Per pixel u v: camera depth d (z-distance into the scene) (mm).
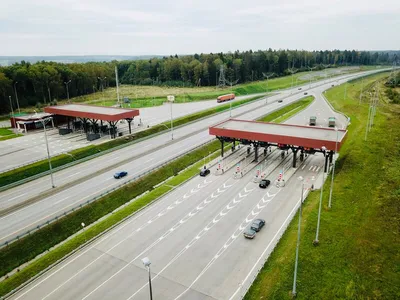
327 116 126438
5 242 47094
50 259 44938
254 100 169000
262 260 43094
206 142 95750
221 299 36719
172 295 37500
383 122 105062
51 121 116688
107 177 71188
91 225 56250
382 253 41812
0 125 121938
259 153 86812
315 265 40094
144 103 166500
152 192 64500
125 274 41500
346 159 74688
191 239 48438
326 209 53594
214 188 65750
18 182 67500
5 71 159250
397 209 51625
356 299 34812
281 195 61500
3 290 39844
